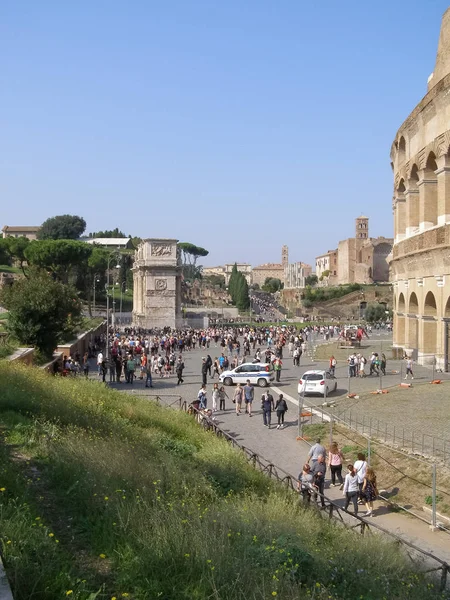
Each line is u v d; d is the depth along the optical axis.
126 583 10.20
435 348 54.12
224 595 10.13
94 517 12.69
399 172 61.06
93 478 14.86
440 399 37.00
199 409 35.78
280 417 35.09
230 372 51.91
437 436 27.97
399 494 23.20
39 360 45.38
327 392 43.78
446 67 50.47
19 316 47.12
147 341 82.12
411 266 56.69
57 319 48.22
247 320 166.50
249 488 19.72
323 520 17.72
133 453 19.08
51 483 14.41
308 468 22.42
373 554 14.51
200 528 12.45
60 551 10.62
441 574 14.73
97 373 59.53
